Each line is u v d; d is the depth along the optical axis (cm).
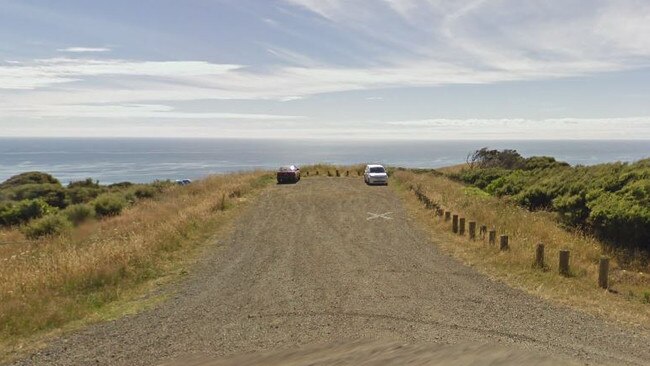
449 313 941
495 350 737
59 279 1157
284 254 1568
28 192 4438
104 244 1520
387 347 755
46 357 738
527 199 2672
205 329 862
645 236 1675
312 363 697
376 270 1338
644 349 753
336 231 1994
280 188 3616
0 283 1135
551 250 1508
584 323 880
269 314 952
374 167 4053
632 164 2467
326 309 978
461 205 2417
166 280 1243
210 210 2344
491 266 1353
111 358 733
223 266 1403
